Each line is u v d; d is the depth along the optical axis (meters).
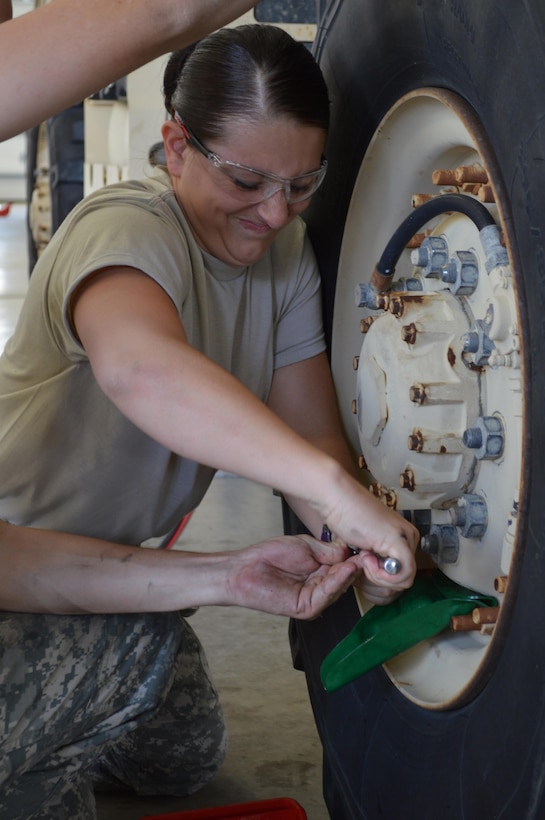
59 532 1.21
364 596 1.30
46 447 1.24
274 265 1.35
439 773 1.04
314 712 1.48
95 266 1.02
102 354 0.96
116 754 1.56
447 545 1.10
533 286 0.82
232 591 1.14
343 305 1.37
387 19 1.09
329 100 1.20
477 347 0.98
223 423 0.91
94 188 3.47
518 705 0.87
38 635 1.14
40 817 1.23
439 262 1.08
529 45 0.79
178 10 0.83
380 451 1.14
